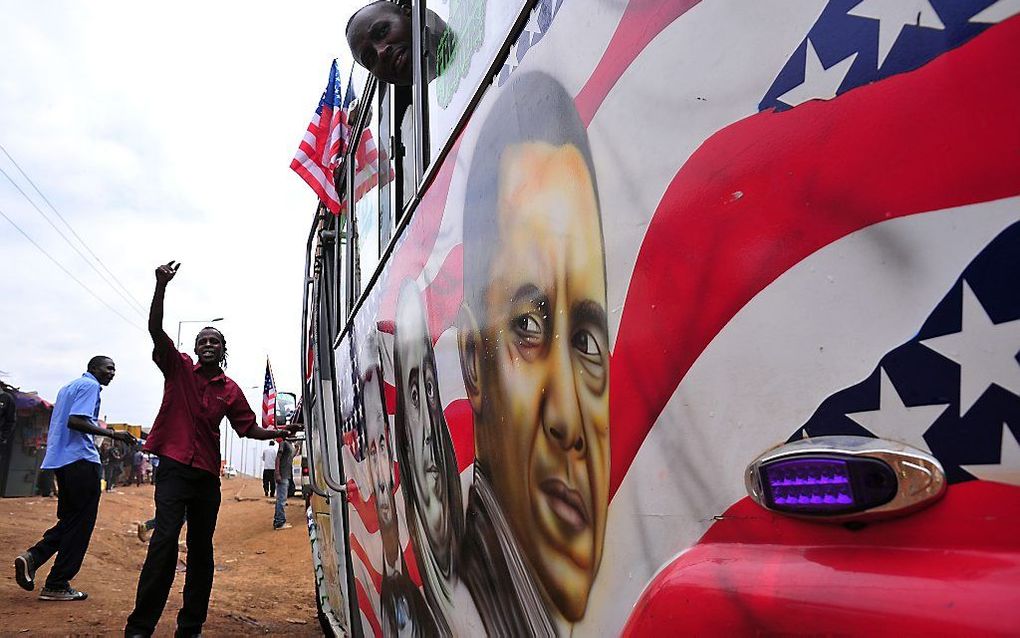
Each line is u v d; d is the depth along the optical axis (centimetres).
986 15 67
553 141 136
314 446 576
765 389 85
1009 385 63
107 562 974
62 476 645
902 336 71
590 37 125
